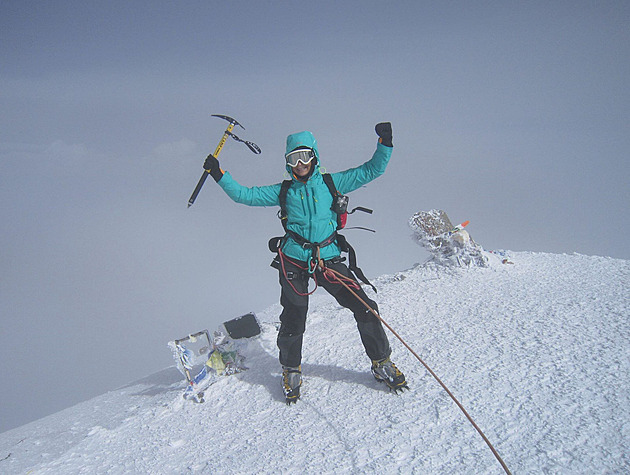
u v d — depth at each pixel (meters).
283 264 3.66
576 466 2.43
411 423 3.07
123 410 5.03
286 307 3.65
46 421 5.75
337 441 3.05
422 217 6.61
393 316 5.16
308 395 3.76
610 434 2.62
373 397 3.52
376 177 3.55
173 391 5.11
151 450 3.53
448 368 3.73
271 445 3.18
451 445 2.78
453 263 6.40
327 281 3.56
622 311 4.22
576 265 5.99
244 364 4.61
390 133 3.36
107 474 3.33
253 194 3.66
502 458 2.59
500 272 6.00
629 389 3.01
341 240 3.65
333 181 3.59
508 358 3.70
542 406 3.00
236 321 4.59
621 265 5.75
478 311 4.86
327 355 4.45
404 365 3.93
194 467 3.14
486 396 3.22
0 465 4.07
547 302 4.77
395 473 2.61
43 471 3.58
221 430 3.58
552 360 3.55
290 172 3.59
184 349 4.30
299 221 3.56
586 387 3.12
